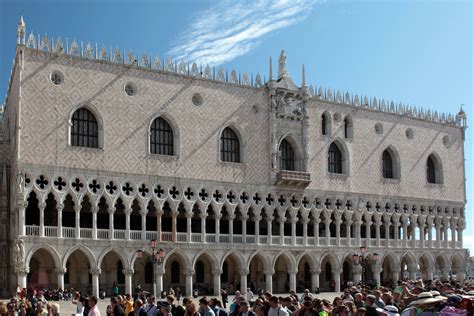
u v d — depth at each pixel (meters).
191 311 24.02
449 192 107.00
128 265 70.50
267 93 85.75
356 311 22.47
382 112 98.56
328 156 91.88
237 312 25.62
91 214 75.50
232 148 82.50
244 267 79.56
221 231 86.25
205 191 78.06
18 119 65.69
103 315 52.00
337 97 93.44
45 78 68.06
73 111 69.56
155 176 74.12
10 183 73.00
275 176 84.44
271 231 84.94
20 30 67.00
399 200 98.62
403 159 100.38
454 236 106.88
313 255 86.75
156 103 75.50
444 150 107.31
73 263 73.19
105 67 72.38
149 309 27.45
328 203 90.06
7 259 70.81
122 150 72.25
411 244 99.62
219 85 81.25
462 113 111.19
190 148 77.50
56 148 67.69
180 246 74.50
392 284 93.94
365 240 93.50
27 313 35.53
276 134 85.50
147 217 80.25
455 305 22.66
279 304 23.92
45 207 70.12
